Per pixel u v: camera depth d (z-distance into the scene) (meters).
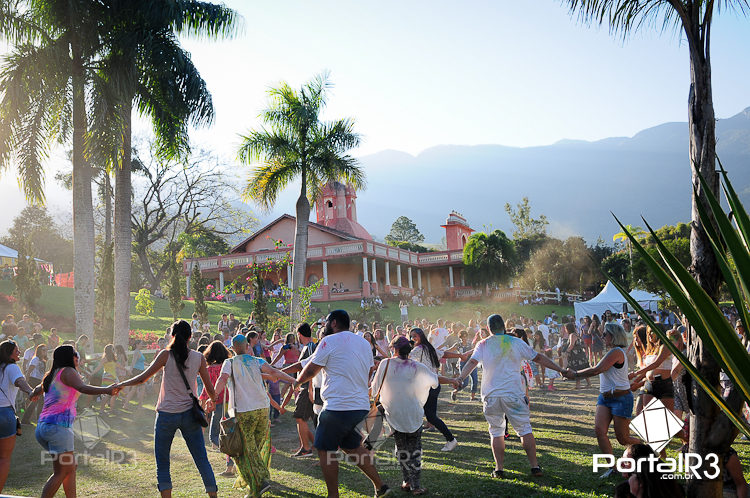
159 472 5.88
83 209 17.08
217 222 54.84
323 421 5.88
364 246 48.34
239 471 6.32
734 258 3.03
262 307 22.19
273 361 12.15
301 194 22.97
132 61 17.64
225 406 6.70
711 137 4.26
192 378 6.08
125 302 18.06
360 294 48.50
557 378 19.66
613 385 6.64
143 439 10.27
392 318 42.50
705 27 4.38
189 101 19.89
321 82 23.22
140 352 13.64
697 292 2.96
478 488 6.42
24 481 7.51
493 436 6.92
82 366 12.99
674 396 7.83
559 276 64.81
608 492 6.05
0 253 42.38
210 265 50.47
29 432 11.28
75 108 17.36
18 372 6.35
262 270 23.30
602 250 72.88
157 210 52.06
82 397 13.09
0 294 29.02
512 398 6.82
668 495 3.51
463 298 56.38
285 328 21.95
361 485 6.91
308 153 23.08
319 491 6.63
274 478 7.26
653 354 7.87
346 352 6.00
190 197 52.34
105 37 18.16
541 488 6.29
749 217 3.11
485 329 14.98
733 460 5.32
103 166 17.03
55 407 5.86
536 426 10.53
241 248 55.66
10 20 16.83
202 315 30.08
